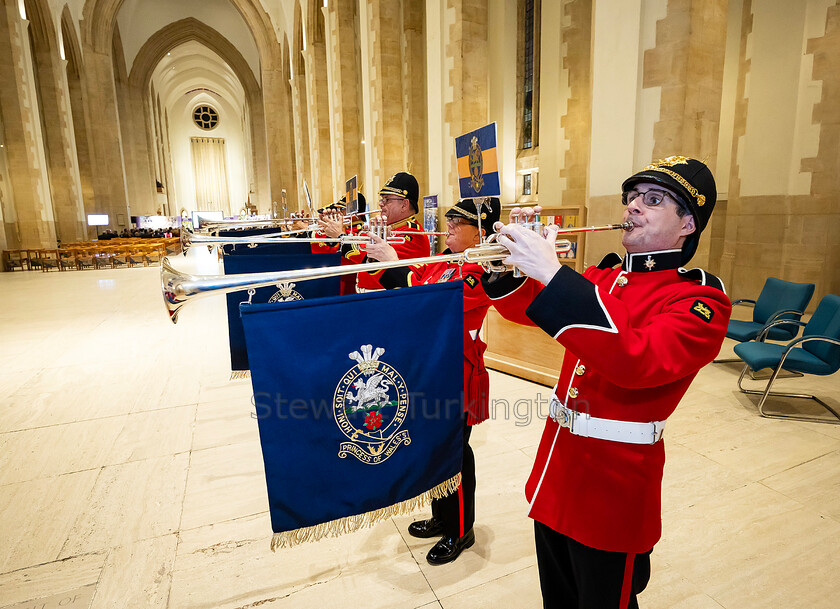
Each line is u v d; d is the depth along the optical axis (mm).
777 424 3516
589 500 1214
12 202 15414
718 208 7531
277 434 1251
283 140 25891
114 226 23953
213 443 3385
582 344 992
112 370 4961
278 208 26016
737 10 7043
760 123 6562
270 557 2254
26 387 4469
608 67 4941
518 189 9398
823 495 2645
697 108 4594
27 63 15375
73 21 21125
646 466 1190
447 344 1482
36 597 2008
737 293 7008
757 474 2854
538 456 1406
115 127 24156
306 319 1251
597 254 5191
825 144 6027
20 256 14297
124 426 3656
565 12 7855
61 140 18469
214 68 41469
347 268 1311
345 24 13961
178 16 30172
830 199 6066
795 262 6383
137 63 29812
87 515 2572
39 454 3225
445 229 8672
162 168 38938
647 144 4719
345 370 1315
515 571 2135
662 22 4512
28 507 2641
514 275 1358
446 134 8398
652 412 1176
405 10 10500
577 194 8055
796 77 6191
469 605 1951
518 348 4582
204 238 3014
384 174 10961
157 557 2254
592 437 1219
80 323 7070
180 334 6430
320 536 1347
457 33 7957
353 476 1373
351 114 14211
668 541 2291
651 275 1213
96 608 1952
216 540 2375
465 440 2111
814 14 5961
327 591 2039
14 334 6426
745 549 2234
